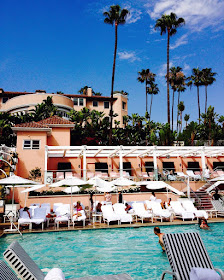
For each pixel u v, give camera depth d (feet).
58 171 75.36
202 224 44.04
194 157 99.14
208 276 13.83
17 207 54.80
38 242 35.47
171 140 112.27
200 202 63.72
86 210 57.21
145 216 48.80
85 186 55.88
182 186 74.54
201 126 148.05
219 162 99.96
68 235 40.22
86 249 31.42
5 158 73.67
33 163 76.64
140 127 152.05
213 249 30.37
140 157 94.79
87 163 90.12
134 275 22.24
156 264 25.18
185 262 16.60
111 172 81.92
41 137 78.74
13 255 14.93
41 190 66.54
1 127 102.63
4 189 58.54
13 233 41.57
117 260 26.71
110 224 48.67
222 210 54.54
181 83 196.85
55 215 46.32
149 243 34.12
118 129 134.51
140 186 72.74
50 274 12.82
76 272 23.15
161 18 142.41
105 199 65.10
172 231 41.91
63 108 139.74
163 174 76.23
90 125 118.93
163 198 68.80
